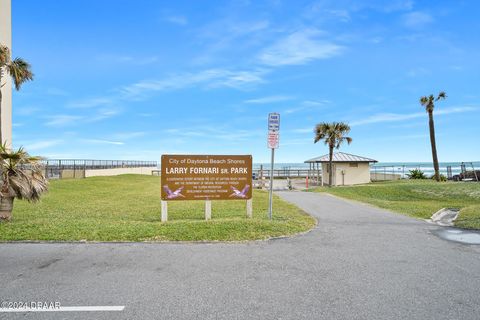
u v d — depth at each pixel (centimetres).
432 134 3412
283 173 4534
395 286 479
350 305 416
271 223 891
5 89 2764
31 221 943
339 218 1087
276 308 407
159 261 594
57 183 2373
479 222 974
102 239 740
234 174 1056
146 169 5384
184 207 1378
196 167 1031
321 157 3662
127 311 399
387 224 973
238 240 749
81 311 400
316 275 524
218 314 391
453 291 461
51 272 535
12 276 517
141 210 1288
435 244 729
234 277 514
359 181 3416
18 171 966
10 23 2886
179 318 382
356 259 612
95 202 1541
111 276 518
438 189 2184
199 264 578
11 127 2855
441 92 3353
